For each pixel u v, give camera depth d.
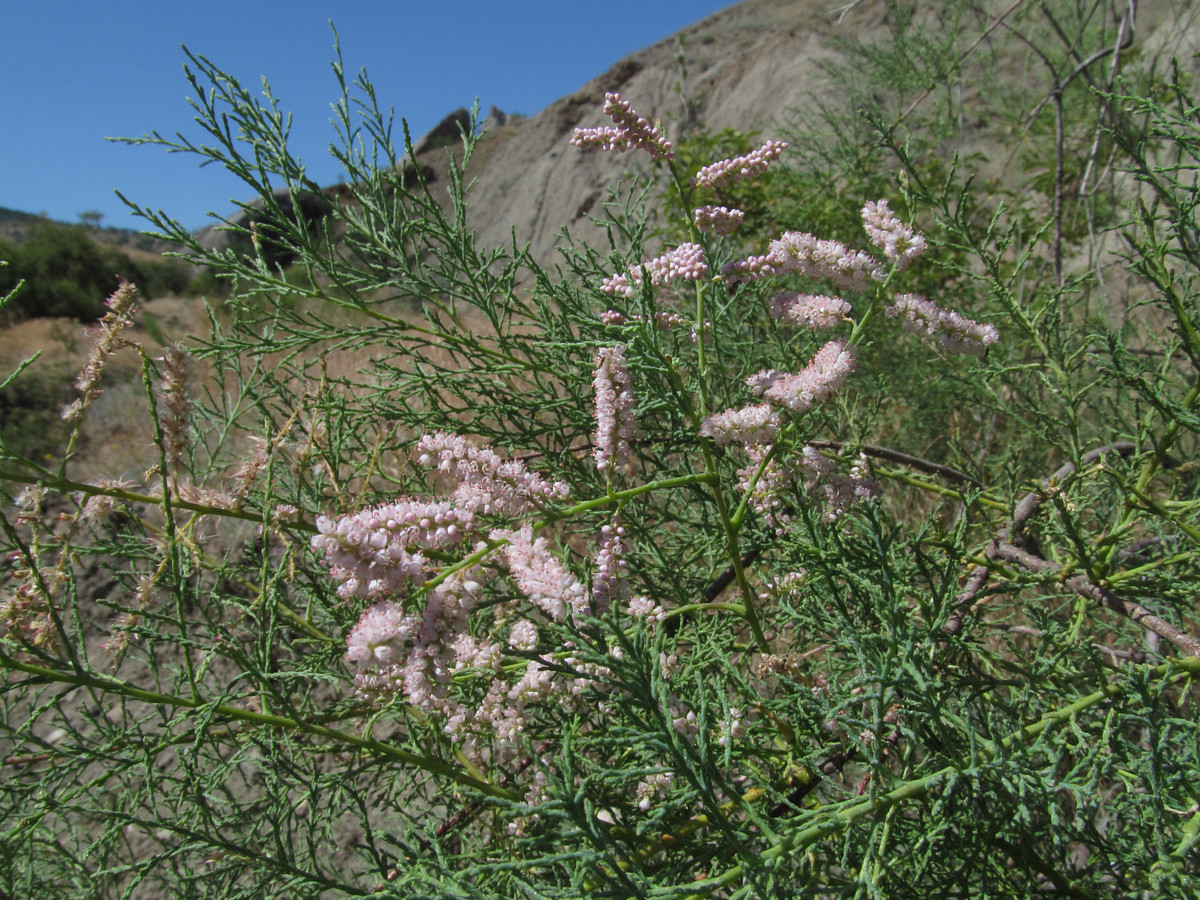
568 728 1.66
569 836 1.25
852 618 1.91
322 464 2.66
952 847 1.67
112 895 3.03
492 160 31.23
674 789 1.73
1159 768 1.43
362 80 2.37
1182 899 1.50
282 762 2.00
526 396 2.68
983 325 1.86
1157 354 3.20
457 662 1.53
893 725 1.71
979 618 2.01
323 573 2.24
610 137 1.85
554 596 1.38
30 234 22.75
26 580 1.87
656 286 1.95
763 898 1.24
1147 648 2.24
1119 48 3.49
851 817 1.36
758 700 1.88
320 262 2.41
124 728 2.32
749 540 2.31
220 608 2.50
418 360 2.68
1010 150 7.11
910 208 1.97
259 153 2.27
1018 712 1.81
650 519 2.76
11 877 2.42
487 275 2.54
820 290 4.20
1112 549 2.11
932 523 2.47
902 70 6.30
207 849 1.93
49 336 15.95
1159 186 2.04
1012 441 4.14
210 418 2.76
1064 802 2.21
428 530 1.47
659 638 1.52
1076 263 5.79
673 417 2.28
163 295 24.08
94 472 6.88
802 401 1.71
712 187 1.90
